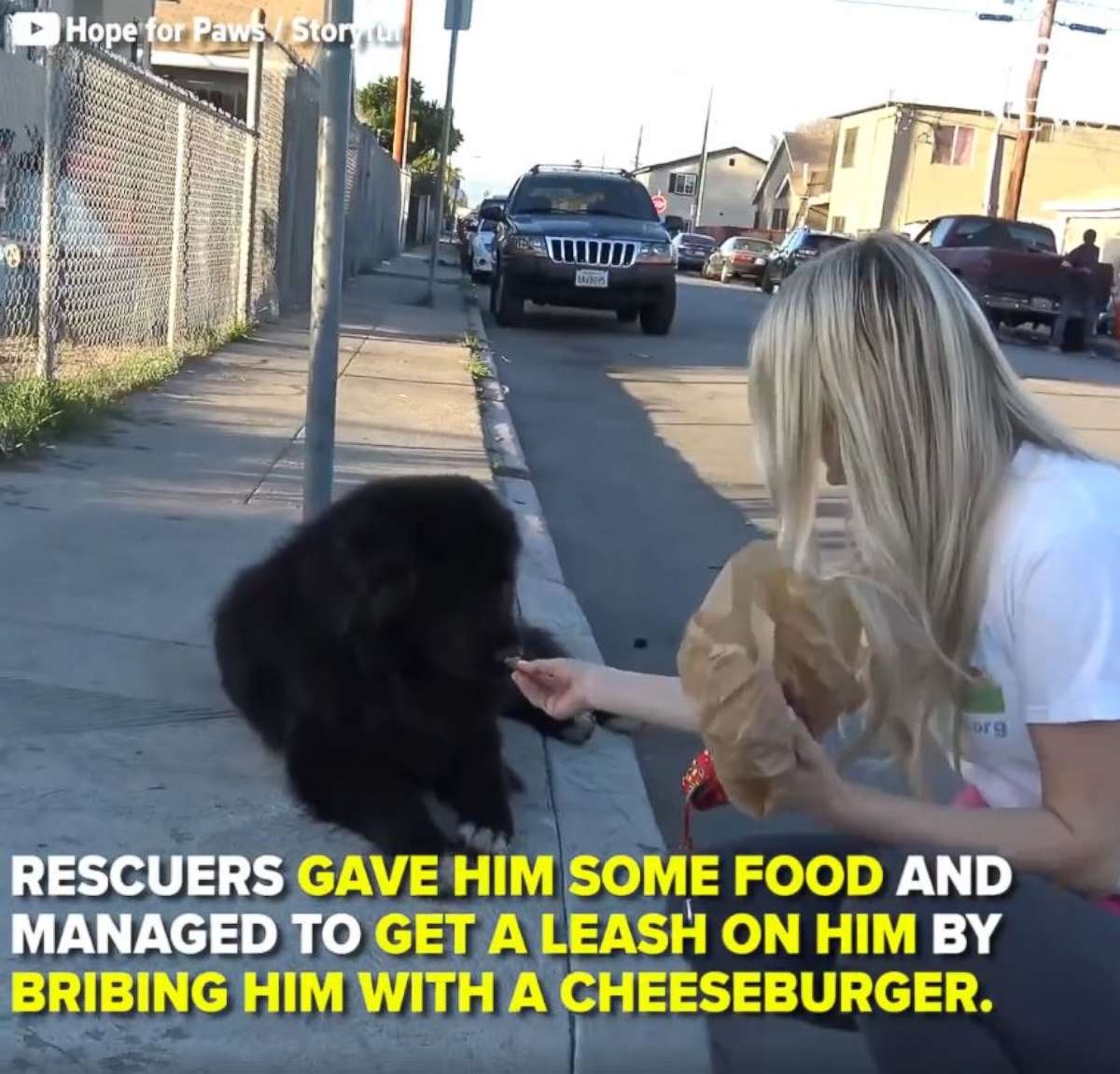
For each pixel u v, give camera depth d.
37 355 8.59
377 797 3.16
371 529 2.98
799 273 2.20
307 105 15.78
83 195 9.62
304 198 16.05
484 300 21.23
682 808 3.80
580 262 17.05
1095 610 1.94
